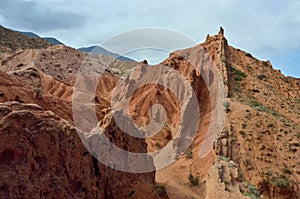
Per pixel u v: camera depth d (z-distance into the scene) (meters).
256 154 34.84
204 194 31.45
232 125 38.91
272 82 55.47
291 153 35.56
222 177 28.22
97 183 19.66
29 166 15.51
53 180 16.22
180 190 31.28
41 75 69.81
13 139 15.42
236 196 25.33
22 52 88.56
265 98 48.66
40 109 17.81
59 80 72.62
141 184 24.22
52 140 16.80
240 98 46.91
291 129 39.44
